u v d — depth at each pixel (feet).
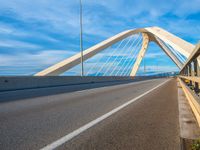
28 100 35.35
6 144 13.00
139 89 60.64
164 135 14.51
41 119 19.84
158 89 59.52
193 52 19.13
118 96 40.83
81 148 12.16
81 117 20.71
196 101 16.46
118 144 12.75
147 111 23.75
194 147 10.87
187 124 16.38
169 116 20.89
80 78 108.37
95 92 51.29
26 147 12.48
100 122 18.56
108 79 146.51
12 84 65.57
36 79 76.64
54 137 14.30
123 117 20.61
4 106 28.30
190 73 34.81
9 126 17.22
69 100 34.78
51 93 49.37
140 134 14.79
